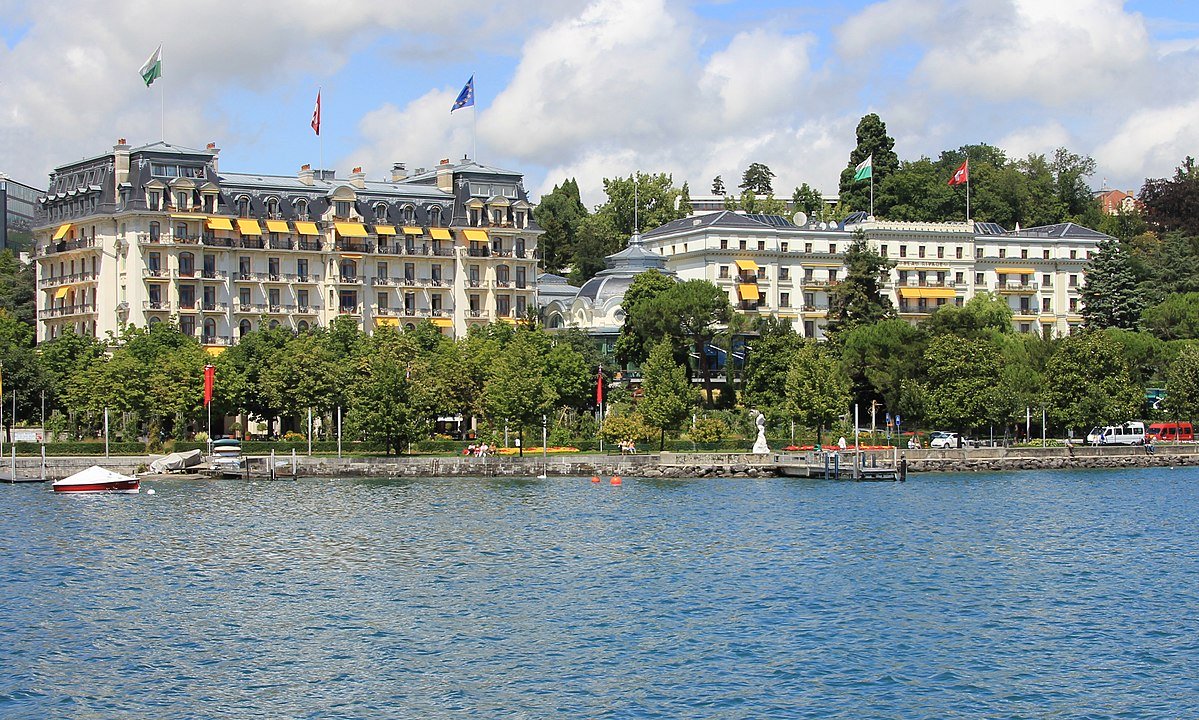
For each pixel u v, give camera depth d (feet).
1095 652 261.44
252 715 225.15
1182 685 239.91
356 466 581.53
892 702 230.07
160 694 235.81
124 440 629.10
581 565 350.43
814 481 572.92
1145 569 347.36
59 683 241.55
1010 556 366.02
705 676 244.83
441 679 244.01
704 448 635.25
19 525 418.51
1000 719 222.07
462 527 417.69
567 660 255.91
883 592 315.58
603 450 637.71
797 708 226.99
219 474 574.15
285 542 387.14
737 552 370.12
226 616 291.58
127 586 322.96
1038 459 644.27
